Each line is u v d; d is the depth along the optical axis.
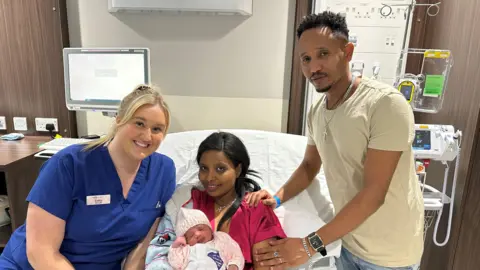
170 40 1.90
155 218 1.21
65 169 1.04
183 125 2.00
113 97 1.85
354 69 1.72
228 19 1.85
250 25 1.85
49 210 1.01
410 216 1.07
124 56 1.79
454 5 1.60
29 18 1.90
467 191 1.47
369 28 1.69
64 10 1.90
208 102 1.97
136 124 1.03
